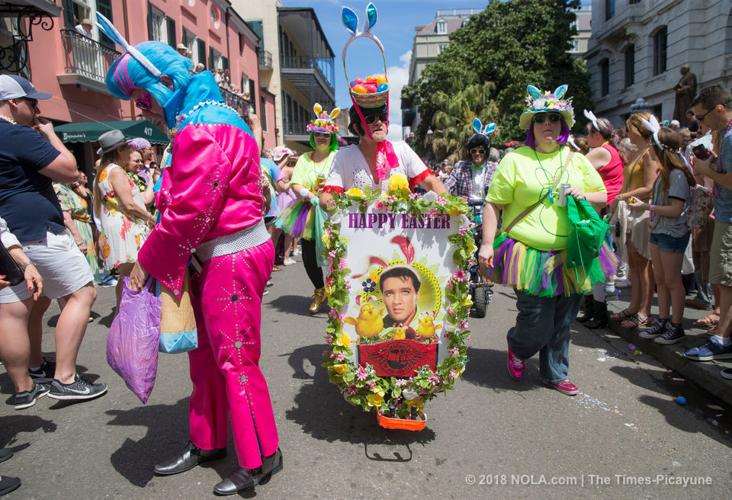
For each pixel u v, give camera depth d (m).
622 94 26.55
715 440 3.03
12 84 3.29
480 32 27.98
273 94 28.72
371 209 2.83
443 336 2.92
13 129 3.23
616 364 4.19
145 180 6.70
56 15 8.27
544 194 3.46
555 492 2.52
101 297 6.83
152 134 10.34
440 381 2.91
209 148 2.23
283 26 30.98
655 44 23.77
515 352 3.78
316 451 2.88
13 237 2.95
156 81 2.45
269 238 2.54
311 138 5.55
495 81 28.31
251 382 2.46
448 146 26.47
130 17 13.90
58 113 11.03
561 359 3.69
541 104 3.44
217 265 2.37
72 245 3.54
